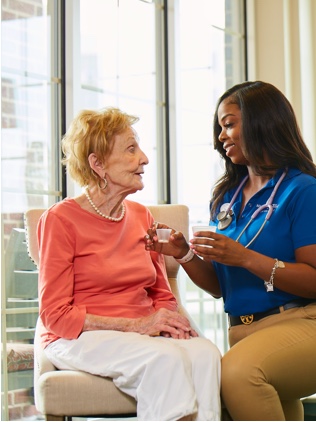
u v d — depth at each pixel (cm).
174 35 402
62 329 222
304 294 227
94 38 361
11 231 316
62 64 341
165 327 223
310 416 363
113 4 372
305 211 230
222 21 449
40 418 324
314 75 457
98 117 240
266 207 239
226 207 254
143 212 255
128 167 237
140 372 206
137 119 246
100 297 233
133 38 384
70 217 235
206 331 425
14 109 319
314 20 457
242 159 250
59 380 211
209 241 220
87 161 238
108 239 238
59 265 227
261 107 242
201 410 206
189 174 418
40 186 329
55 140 337
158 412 201
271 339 216
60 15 342
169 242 245
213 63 440
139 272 239
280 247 233
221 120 251
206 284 254
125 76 378
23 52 325
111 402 212
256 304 234
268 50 457
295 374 215
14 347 315
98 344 215
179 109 403
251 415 207
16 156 319
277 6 455
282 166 241
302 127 458
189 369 207
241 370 209
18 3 323
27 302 321
